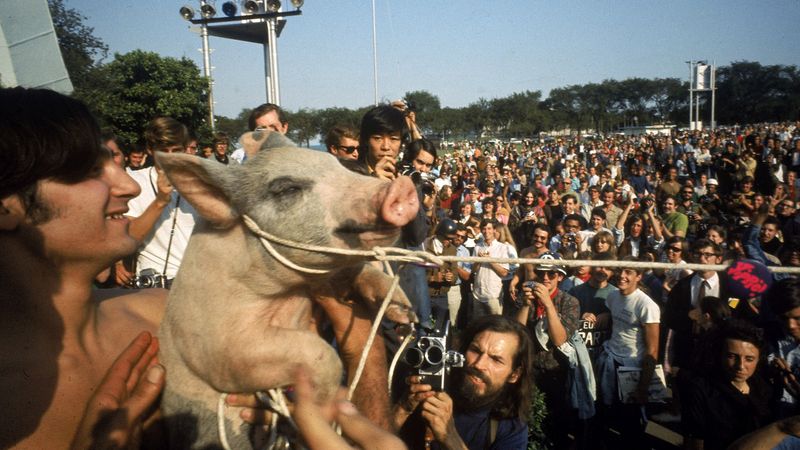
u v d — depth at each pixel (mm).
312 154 1987
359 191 1876
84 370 1618
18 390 1463
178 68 18562
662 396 5531
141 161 5785
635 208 11188
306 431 1392
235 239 1826
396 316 2072
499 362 3100
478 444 3170
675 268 1689
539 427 5023
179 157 1742
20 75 4223
